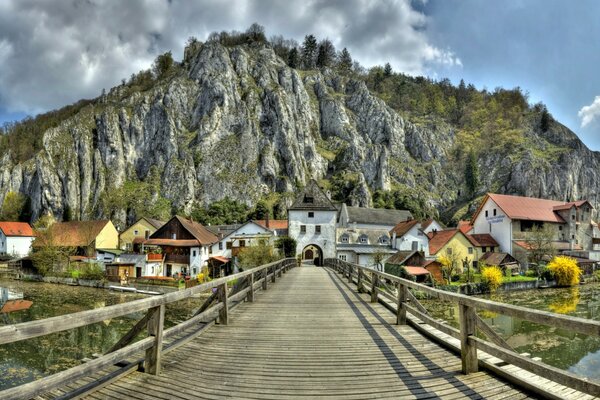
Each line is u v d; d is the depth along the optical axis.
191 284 40.38
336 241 53.66
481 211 58.94
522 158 115.94
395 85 176.12
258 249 41.47
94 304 31.31
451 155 136.88
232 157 110.44
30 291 38.03
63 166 110.25
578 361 16.61
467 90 179.25
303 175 113.50
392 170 119.44
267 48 151.50
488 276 37.41
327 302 12.70
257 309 11.33
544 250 48.78
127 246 63.56
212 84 121.19
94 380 4.97
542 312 4.05
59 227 65.81
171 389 4.88
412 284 7.93
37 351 17.36
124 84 157.38
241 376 5.44
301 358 6.36
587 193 122.81
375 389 4.97
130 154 114.62
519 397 4.61
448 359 6.22
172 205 101.81
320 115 137.75
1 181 120.62
